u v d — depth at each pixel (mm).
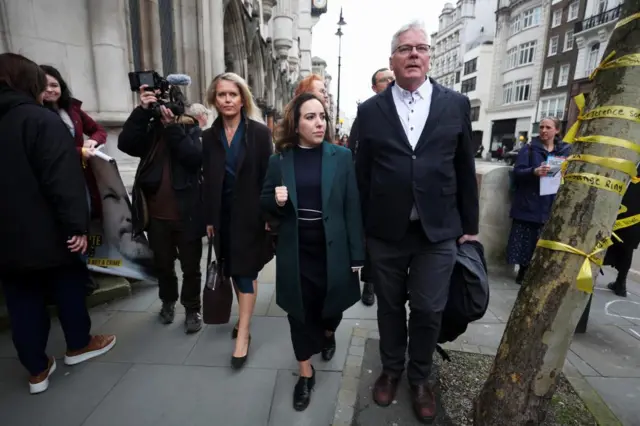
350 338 2746
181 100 2600
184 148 2504
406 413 1998
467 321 2002
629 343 2738
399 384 2229
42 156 1866
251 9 10547
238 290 2660
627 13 1230
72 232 1979
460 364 2395
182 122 2639
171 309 2975
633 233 3393
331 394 2158
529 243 3605
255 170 2420
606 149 1278
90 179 2822
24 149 1854
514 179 3732
